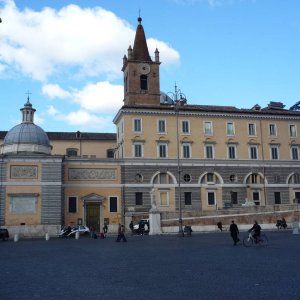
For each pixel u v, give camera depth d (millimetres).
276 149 86688
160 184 79938
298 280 17406
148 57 86438
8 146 77250
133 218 77625
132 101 83625
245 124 85812
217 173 82562
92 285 17672
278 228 67812
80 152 94500
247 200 80500
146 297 14586
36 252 37406
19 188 73000
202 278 18594
